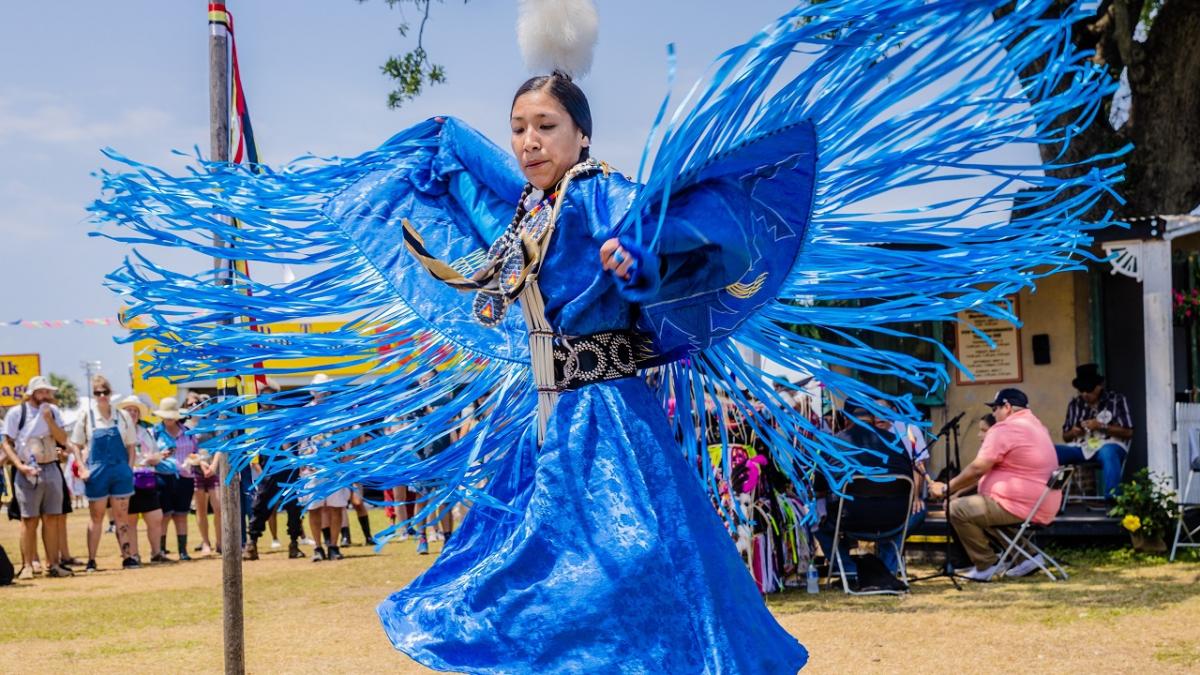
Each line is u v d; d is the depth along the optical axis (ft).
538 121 9.11
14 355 75.72
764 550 25.36
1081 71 8.43
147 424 45.27
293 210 11.08
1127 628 20.27
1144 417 35.88
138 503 36.96
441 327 10.60
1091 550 30.96
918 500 27.45
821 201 8.89
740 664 8.13
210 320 10.66
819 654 19.04
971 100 8.14
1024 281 9.50
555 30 9.41
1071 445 34.17
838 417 26.73
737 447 24.67
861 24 7.32
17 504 34.81
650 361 9.46
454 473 10.57
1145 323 31.17
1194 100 39.37
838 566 26.63
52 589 30.14
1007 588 25.63
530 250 8.90
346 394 10.60
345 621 23.45
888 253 9.43
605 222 8.81
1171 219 31.17
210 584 30.60
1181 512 29.66
